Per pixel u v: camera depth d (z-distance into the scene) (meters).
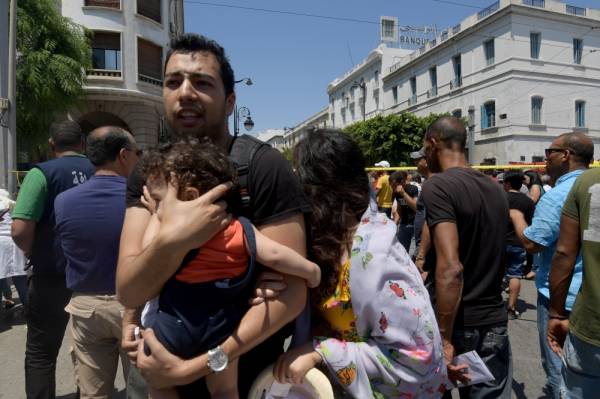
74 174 2.89
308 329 1.57
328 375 1.59
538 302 2.95
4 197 5.00
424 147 2.68
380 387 1.52
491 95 28.41
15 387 3.55
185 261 1.28
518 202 5.30
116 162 2.49
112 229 2.37
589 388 1.94
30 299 2.78
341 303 1.55
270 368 1.50
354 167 1.63
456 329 2.26
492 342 2.24
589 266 1.89
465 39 30.31
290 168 1.46
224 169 1.30
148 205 1.34
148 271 1.24
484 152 29.09
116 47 19.84
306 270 1.33
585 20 28.19
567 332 2.11
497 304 2.28
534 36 27.64
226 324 1.29
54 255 2.74
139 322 1.55
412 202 7.34
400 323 1.48
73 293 2.50
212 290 1.29
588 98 28.83
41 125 14.71
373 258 1.48
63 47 15.20
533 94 27.41
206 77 1.47
